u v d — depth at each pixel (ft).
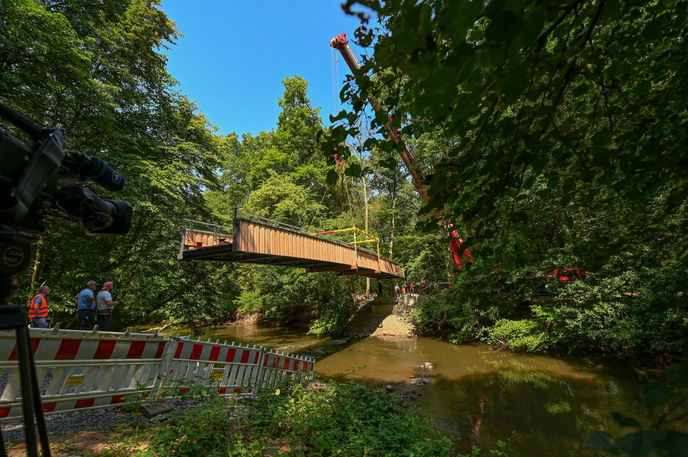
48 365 10.92
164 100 45.96
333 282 68.33
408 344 51.19
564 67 3.79
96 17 36.06
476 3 2.09
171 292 45.78
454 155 4.90
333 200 90.43
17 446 8.95
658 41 5.18
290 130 91.09
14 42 24.88
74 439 9.67
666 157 4.99
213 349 15.99
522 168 4.86
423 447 10.81
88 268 36.83
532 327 38.68
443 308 52.90
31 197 2.01
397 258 82.43
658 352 28.43
